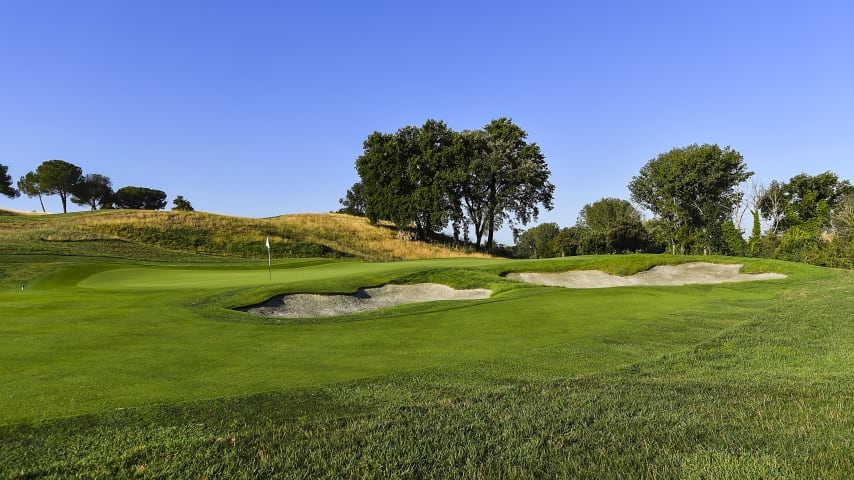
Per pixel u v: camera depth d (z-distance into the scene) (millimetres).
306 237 53719
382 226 65500
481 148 56094
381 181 58750
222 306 14172
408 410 5672
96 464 4219
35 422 5184
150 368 7414
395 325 11570
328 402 6000
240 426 5156
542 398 6086
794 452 4332
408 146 57531
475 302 15070
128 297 14750
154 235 44781
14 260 30047
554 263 25609
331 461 4285
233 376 7098
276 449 4539
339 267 28047
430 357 8523
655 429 4980
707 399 6039
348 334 10500
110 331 10094
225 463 4250
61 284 20797
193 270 26594
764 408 5652
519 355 8703
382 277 20266
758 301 15914
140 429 5031
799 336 10266
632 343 9758
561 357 8586
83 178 87125
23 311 12117
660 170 59188
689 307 14375
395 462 4270
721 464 4109
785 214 57125
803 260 38844
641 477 3928
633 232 72438
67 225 43312
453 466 4207
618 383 6801
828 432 4836
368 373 7398
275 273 24359
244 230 50906
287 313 15531
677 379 7066
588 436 4816
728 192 58750
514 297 16219
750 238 53062
